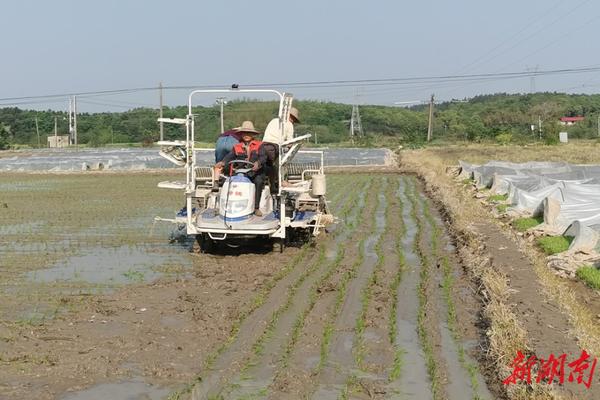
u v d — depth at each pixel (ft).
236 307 28.14
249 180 37.47
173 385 20.17
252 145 38.47
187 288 31.99
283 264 37.24
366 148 182.19
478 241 41.29
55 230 50.24
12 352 22.80
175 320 26.76
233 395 19.43
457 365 21.88
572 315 25.35
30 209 63.05
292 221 39.09
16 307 28.71
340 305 29.09
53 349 23.24
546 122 241.76
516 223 48.93
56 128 250.37
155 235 47.78
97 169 119.03
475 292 30.99
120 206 65.21
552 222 45.06
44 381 20.42
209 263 37.76
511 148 166.61
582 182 63.82
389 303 29.48
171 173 109.50
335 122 284.82
